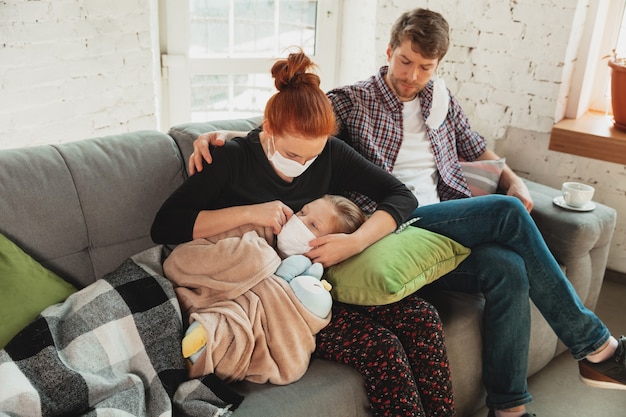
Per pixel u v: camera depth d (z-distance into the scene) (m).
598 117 2.72
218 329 1.45
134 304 1.48
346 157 1.84
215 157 1.67
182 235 1.61
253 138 1.72
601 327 1.78
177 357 1.44
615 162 2.47
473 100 2.77
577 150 2.55
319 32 3.17
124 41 2.55
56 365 1.29
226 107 3.13
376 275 1.57
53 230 1.58
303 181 1.76
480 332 1.83
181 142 1.86
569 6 2.41
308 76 1.56
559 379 2.16
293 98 1.53
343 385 1.48
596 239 2.10
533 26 2.52
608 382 1.81
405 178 2.12
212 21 2.92
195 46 2.94
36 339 1.33
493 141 2.78
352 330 1.54
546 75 2.55
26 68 2.39
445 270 1.74
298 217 1.68
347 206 1.73
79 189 1.63
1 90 2.37
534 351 2.05
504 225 1.78
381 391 1.49
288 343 1.49
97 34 2.49
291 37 3.12
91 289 1.51
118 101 2.63
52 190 1.58
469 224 1.81
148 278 1.56
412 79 2.01
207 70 2.98
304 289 1.53
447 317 1.77
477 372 1.84
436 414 1.60
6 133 2.43
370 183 1.84
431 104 2.13
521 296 1.72
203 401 1.38
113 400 1.28
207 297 1.54
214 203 1.71
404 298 1.66
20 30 2.33
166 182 1.78
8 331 1.37
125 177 1.71
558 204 2.17
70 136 2.58
